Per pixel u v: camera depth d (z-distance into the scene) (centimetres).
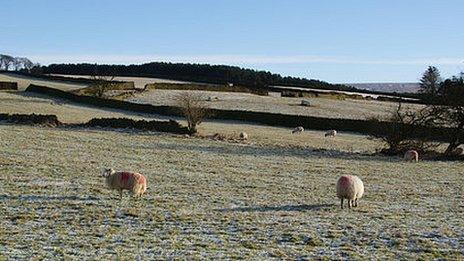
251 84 15475
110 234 2055
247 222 2339
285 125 8394
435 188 3644
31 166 3678
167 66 19512
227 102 10481
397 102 12644
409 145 5841
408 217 2589
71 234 2038
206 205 2698
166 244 1933
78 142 5316
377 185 3678
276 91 13950
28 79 14375
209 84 14738
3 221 2200
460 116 6003
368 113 10244
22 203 2555
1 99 9481
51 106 8975
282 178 3797
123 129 6600
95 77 12175
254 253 1855
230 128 7550
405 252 1928
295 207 2753
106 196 2812
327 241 2062
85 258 1720
